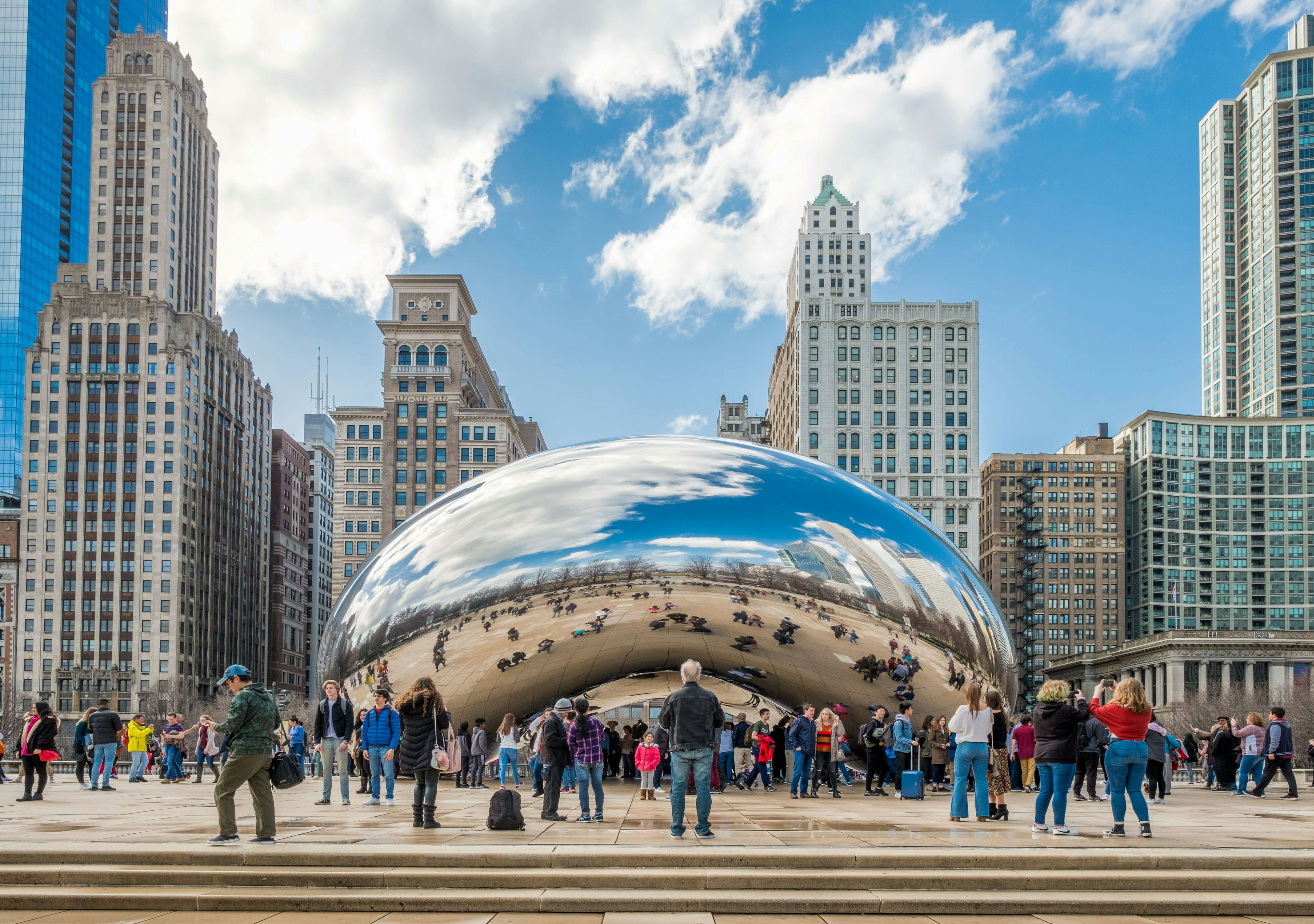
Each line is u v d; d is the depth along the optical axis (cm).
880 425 12269
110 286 13475
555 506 1700
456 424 12662
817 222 17825
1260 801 1747
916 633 1712
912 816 1259
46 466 12500
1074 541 16138
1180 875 869
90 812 1352
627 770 1861
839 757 1630
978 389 12281
